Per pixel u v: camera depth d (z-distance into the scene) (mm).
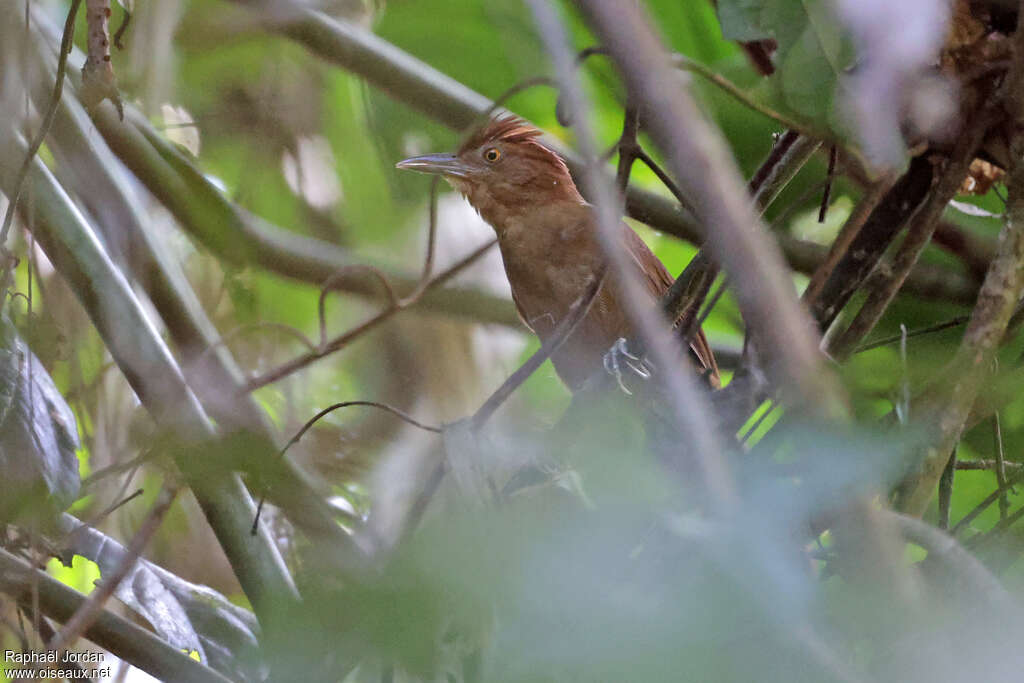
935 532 5039
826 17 6172
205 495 6996
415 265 11281
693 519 4629
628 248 9703
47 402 6746
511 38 11539
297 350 10047
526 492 5445
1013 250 6672
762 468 5082
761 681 3992
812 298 6613
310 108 10945
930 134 7219
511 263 10398
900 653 4340
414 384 10531
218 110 10664
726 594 4141
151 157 8914
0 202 7957
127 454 8461
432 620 4086
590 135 3670
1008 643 4574
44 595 6312
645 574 4535
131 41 9188
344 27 9750
